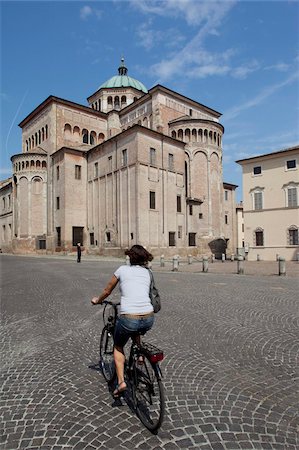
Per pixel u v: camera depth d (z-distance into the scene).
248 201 41.91
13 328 8.05
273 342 6.80
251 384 4.85
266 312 9.55
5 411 4.15
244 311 9.70
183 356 6.02
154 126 50.53
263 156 40.31
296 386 4.78
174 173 46.25
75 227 49.19
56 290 13.96
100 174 47.66
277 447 3.35
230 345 6.63
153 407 4.13
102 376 5.21
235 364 5.63
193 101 55.06
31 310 10.02
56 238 50.00
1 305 10.82
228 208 63.97
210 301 11.33
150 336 7.25
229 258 50.09
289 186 38.44
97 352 6.33
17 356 6.14
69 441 3.50
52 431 3.69
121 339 4.20
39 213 52.94
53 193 51.34
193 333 7.46
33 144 58.56
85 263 31.70
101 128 57.97
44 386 4.86
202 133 50.41
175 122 50.19
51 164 52.06
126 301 4.09
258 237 40.94
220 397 4.44
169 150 45.75
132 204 41.56
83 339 7.15
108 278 18.30
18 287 14.99
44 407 4.23
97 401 4.39
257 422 3.82
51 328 8.02
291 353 6.15
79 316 9.22
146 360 3.89
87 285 15.42
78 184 49.41
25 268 25.58
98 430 3.70
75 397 4.51
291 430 3.66
